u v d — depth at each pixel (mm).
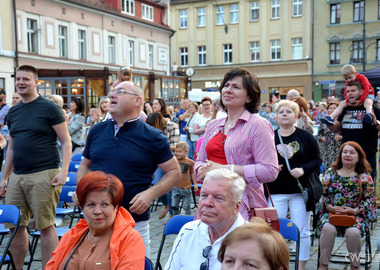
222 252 1899
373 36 35062
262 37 39562
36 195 4465
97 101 18016
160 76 21438
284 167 4621
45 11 25578
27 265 5199
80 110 8641
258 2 39531
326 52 37062
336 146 8133
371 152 6445
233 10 40781
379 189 7855
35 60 25062
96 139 3551
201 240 2795
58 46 26703
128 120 3457
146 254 3480
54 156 4629
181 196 7148
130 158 3377
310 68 37688
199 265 2752
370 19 35156
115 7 31125
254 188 3148
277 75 39094
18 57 23984
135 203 3271
